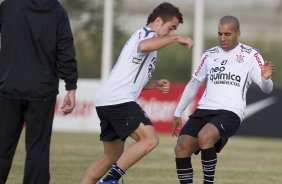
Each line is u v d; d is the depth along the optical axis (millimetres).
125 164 20641
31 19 18641
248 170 33250
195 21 54094
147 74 21250
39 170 18625
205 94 22766
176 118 23625
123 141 21859
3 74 18766
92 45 70250
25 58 18641
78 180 27328
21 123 19078
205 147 21547
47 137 18844
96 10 69188
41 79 18609
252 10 93625
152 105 54031
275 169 34156
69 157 35500
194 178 29172
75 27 69500
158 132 53875
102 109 21125
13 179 26875
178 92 53656
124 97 20844
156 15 21594
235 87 22359
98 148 40844
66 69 18750
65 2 68938
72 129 54469
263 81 22156
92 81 54438
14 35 18703
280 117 53688
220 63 22641
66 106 18953
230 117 22000
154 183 27281
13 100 18656
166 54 90125
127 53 20969
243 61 22469
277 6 93375
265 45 93062
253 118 53844
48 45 18672
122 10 79438
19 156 35031
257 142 51312
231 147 46125
